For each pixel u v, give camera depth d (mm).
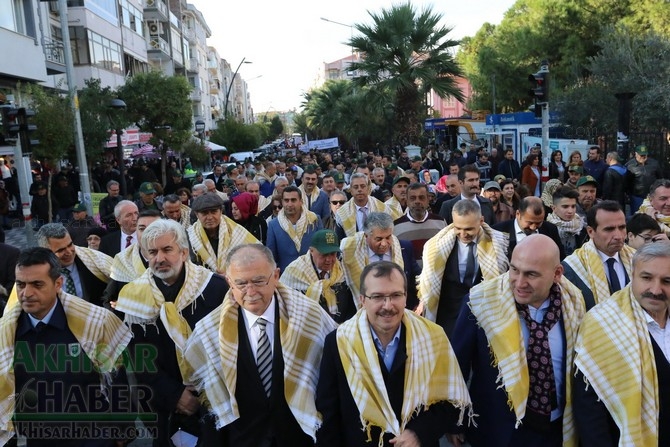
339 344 2955
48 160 14773
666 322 2771
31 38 18016
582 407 2779
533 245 2889
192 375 3340
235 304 3176
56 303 3414
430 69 23406
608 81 22562
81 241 6715
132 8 33594
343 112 38812
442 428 2934
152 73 23109
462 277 5070
